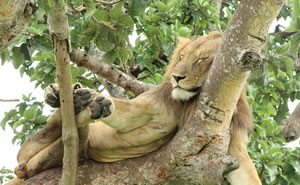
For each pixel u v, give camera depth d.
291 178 12.97
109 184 9.23
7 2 6.31
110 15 9.71
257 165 12.53
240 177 9.27
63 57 7.32
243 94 10.00
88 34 10.06
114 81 12.62
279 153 12.63
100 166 9.41
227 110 8.51
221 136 8.78
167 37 13.45
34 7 6.72
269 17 7.52
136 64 15.14
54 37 7.19
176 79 9.41
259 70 10.64
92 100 8.31
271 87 14.91
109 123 9.20
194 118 8.76
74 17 10.77
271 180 12.27
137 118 9.41
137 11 9.93
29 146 9.65
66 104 7.84
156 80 13.09
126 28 10.10
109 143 9.47
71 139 8.05
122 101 9.34
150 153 9.48
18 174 9.64
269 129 14.06
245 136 9.71
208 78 8.48
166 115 9.52
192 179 9.12
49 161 9.38
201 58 9.64
